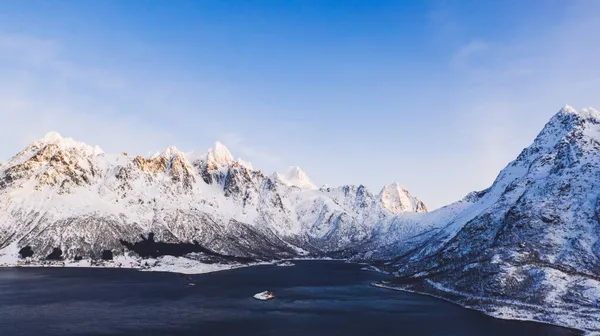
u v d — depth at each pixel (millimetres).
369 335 162375
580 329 166125
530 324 176125
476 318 188125
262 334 162750
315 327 173875
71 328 165625
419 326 175500
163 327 169875
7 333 158375
